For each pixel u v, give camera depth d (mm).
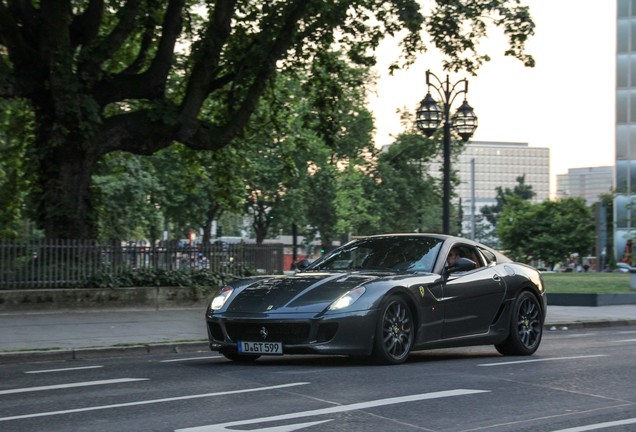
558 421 6039
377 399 6848
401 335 9297
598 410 6535
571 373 8797
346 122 65625
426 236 10539
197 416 6090
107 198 40812
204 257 20219
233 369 8938
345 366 9102
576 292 26734
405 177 72625
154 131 19531
